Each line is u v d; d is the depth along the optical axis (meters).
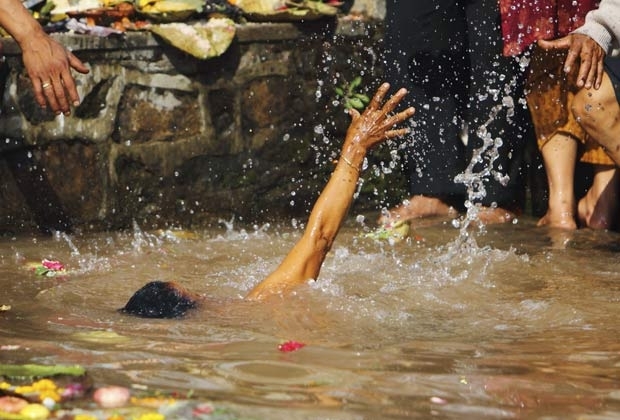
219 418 5.91
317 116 14.63
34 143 12.84
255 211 14.27
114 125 13.25
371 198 14.95
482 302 9.27
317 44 14.52
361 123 9.24
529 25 13.27
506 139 13.99
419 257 11.53
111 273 10.59
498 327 8.41
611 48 11.52
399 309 8.83
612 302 9.42
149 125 13.46
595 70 11.34
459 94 14.27
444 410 6.19
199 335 7.88
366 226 13.89
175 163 13.66
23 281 10.24
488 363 7.27
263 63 14.15
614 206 13.70
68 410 5.99
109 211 13.31
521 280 10.35
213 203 13.97
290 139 14.46
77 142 13.06
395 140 14.97
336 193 9.20
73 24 13.07
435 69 14.12
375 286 9.62
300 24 14.38
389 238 12.77
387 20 14.20
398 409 6.18
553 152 13.95
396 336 8.02
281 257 11.72
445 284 9.89
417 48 14.05
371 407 6.21
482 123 13.92
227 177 14.05
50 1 13.26
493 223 13.98
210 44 13.42
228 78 13.90
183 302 8.62
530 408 6.27
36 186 12.92
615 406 6.34
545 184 14.88
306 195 14.64
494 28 13.66
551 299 9.47
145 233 13.12
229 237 13.06
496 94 13.82
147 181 13.52
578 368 7.18
